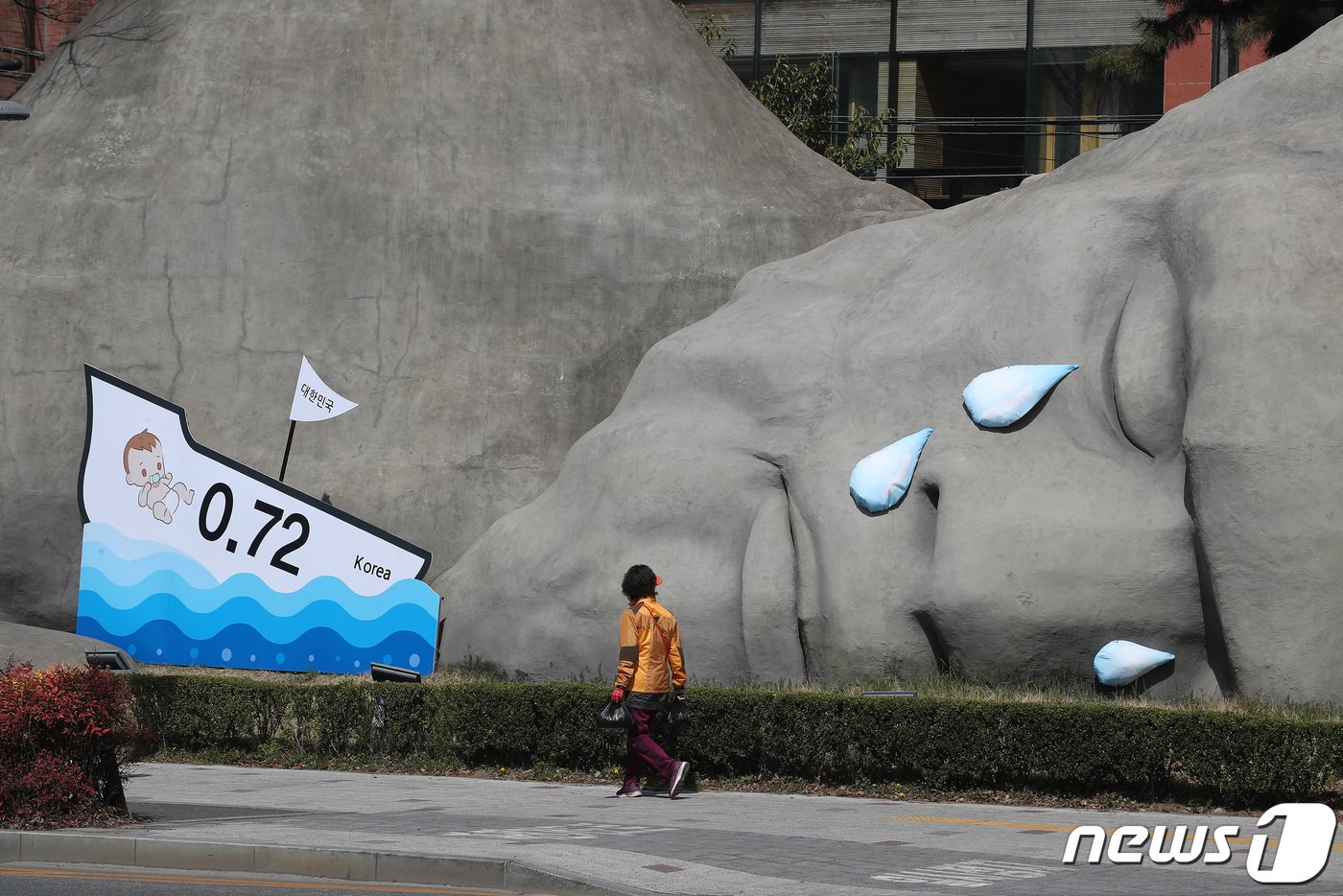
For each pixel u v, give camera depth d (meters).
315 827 10.16
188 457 17.84
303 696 14.33
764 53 36.03
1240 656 12.87
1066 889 8.10
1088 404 14.37
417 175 19.58
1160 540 13.62
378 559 17.08
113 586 17.92
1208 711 11.39
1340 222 13.60
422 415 18.91
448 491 18.64
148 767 14.07
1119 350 14.23
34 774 10.26
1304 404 12.94
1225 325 13.30
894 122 35.00
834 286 17.14
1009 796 11.65
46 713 10.33
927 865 8.82
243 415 18.92
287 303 19.20
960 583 13.90
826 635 14.54
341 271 19.28
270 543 17.47
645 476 16.08
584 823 10.42
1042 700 12.43
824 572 14.63
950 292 15.66
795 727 12.45
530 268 19.42
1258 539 12.84
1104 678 13.55
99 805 10.55
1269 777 10.87
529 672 16.20
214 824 10.34
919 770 12.03
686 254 19.62
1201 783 11.10
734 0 36.19
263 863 9.28
